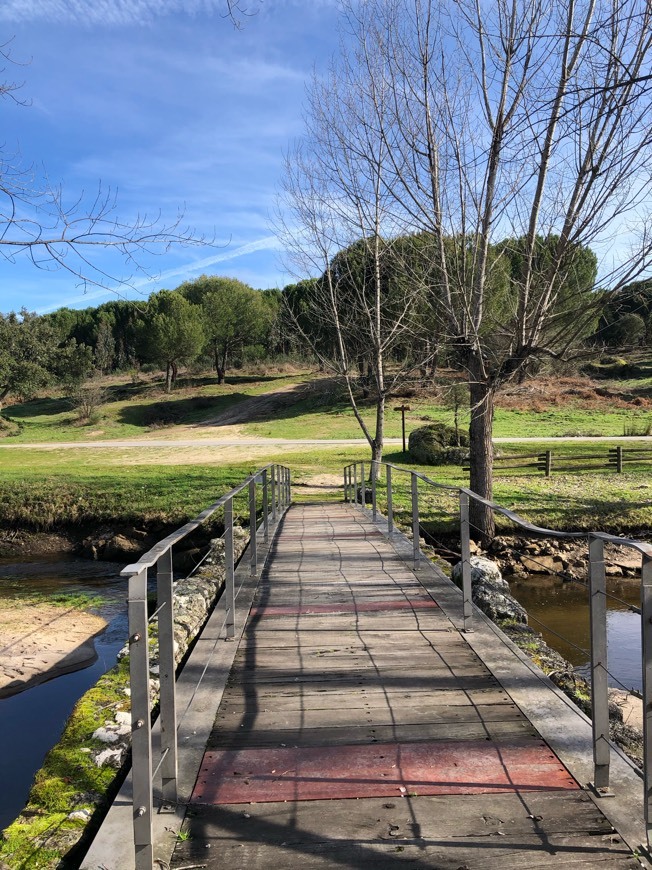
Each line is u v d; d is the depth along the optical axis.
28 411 58.47
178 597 6.94
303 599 6.88
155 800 3.05
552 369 12.36
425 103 12.15
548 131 9.59
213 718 3.97
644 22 8.03
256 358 71.75
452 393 17.91
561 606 11.48
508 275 12.20
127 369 76.25
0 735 6.50
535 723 3.82
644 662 2.54
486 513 14.37
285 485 17.58
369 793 3.13
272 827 2.87
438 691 4.36
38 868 2.66
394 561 8.88
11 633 10.37
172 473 23.88
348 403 47.62
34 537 18.27
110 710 4.18
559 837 2.75
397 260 13.91
